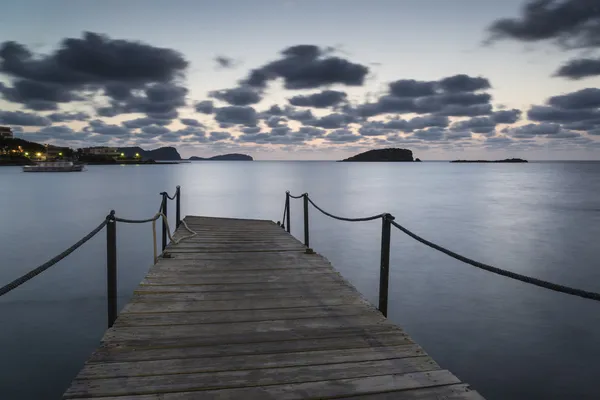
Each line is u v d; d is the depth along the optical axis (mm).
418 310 9070
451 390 3092
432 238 18609
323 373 3340
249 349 3787
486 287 10906
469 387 3135
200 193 46406
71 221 23312
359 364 3508
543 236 19078
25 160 182250
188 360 3535
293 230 21375
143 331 4176
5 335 7578
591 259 14188
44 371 6266
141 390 3027
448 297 10000
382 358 3629
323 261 7629
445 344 7320
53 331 7766
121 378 3197
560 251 15609
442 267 13125
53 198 38000
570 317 8633
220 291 5648
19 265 13094
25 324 8109
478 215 27031
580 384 5973
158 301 5160
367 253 15391
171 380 3186
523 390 5828
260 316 4691
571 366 6500
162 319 4535
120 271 12391
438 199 39125
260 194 45125
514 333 7824
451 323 8297
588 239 18188
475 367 6488
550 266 13250
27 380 6000
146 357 3580
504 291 10547
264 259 7781
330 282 6172
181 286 5855
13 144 189500
